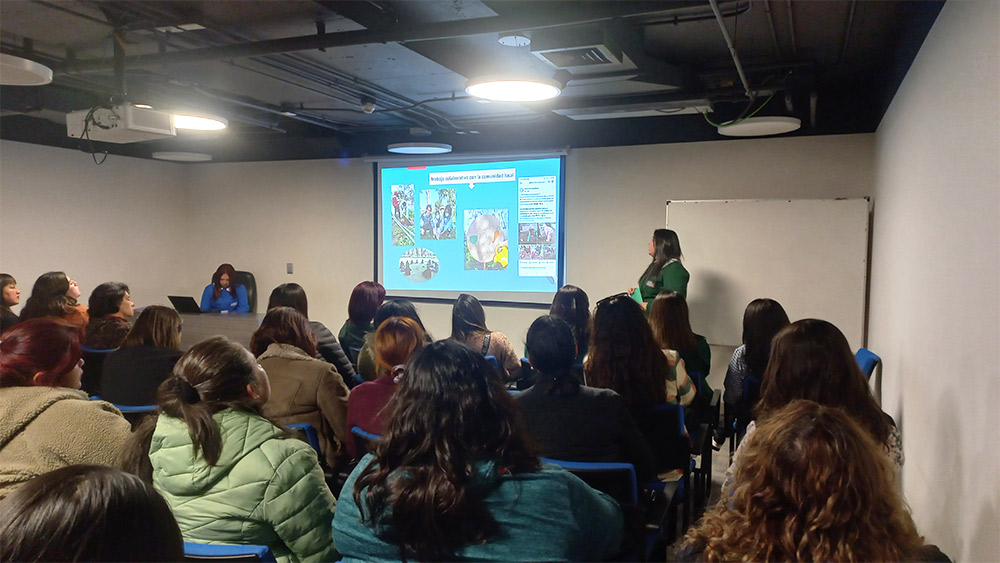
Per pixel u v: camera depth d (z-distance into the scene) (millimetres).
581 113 4566
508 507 1092
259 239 7109
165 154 6137
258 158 7027
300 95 4828
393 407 1138
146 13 3180
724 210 4957
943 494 1834
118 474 723
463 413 1095
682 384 2541
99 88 4441
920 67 2496
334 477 2307
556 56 3150
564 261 5770
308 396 2398
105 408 1593
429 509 1039
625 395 2229
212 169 7277
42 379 1550
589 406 1854
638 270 5477
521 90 3309
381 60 3840
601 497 1305
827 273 4660
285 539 1481
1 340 1561
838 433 937
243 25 3359
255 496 1436
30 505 669
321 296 6852
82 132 3578
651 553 1940
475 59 3447
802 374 1678
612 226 5555
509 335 6078
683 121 5199
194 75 4227
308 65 3973
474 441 1103
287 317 2570
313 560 1529
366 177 6566
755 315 2850
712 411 3137
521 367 3504
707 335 5031
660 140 5301
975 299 1509
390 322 2404
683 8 2580
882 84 3967
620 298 2307
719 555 980
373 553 1129
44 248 6027
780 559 914
